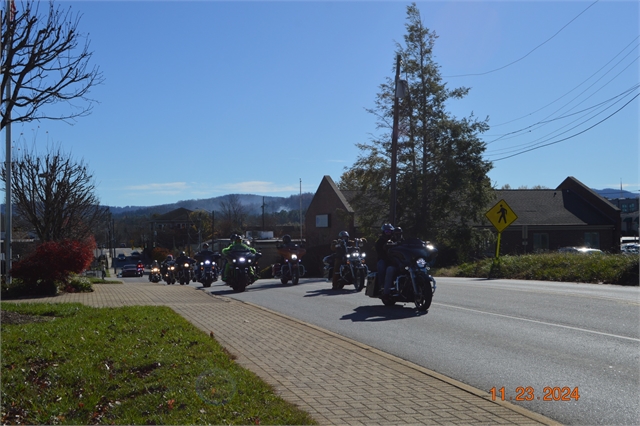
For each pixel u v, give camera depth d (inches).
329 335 405.7
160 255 3553.2
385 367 306.8
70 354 331.3
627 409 240.7
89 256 798.5
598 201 2237.9
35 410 255.8
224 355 323.3
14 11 435.5
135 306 563.8
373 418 224.4
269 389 258.5
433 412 232.2
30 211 1178.0
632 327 405.7
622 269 774.5
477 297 606.2
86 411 254.2
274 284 922.1
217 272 978.1
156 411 239.8
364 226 1873.8
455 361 329.1
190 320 481.4
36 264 738.8
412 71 1825.8
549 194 2352.4
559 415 236.8
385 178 1825.8
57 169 1203.9
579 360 320.8
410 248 521.3
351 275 737.6
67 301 655.8
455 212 1833.2
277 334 410.3
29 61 439.8
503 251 2090.3
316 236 2384.4
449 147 1782.7
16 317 464.1
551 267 935.7
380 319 484.7
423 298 510.3
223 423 218.2
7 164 834.2
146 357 316.2
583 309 491.8
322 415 227.6
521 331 408.2
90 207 1505.9
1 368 300.4
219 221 4269.2
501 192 2348.7
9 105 443.5
